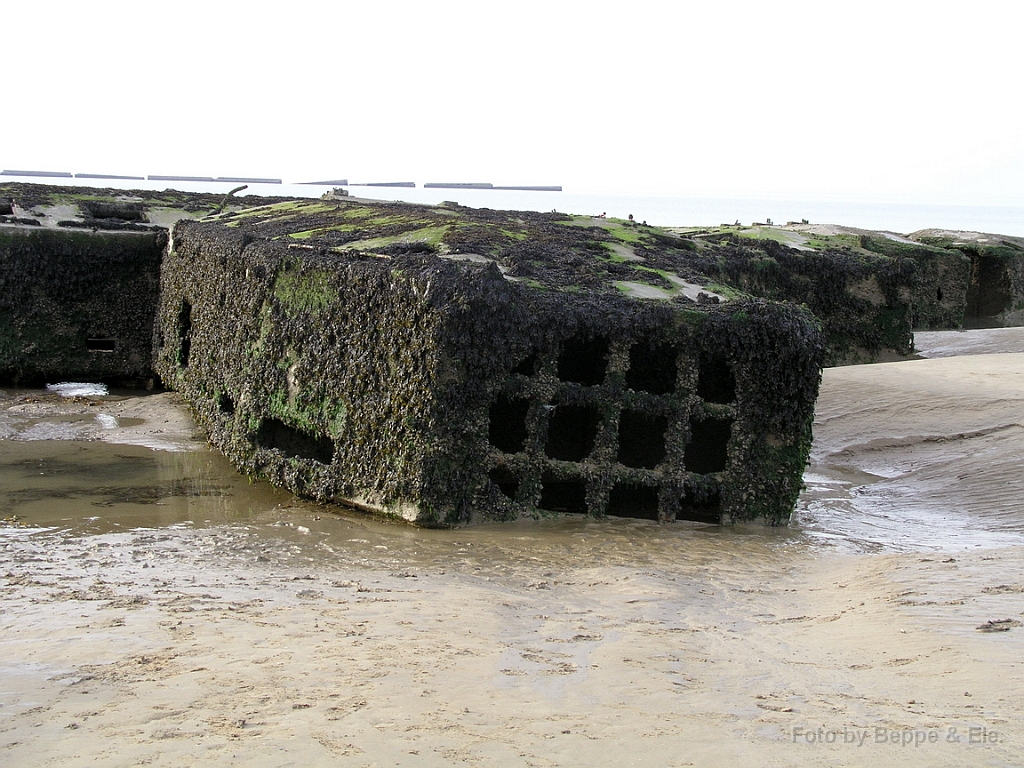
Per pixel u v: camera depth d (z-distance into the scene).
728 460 12.05
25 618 7.38
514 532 11.06
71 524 11.39
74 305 22.80
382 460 11.57
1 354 22.12
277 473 13.27
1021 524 12.26
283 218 21.03
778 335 11.84
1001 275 38.56
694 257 18.27
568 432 13.83
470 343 11.03
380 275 11.66
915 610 7.90
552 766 4.95
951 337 29.84
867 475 14.98
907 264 27.19
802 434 12.07
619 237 19.09
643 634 7.41
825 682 6.32
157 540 10.62
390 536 10.81
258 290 14.50
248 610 7.75
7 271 22.19
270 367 13.84
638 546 10.65
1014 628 7.29
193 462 15.00
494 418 13.56
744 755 5.09
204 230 19.45
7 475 14.05
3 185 27.27
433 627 7.39
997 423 15.82
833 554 10.84
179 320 20.47
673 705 5.84
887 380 18.62
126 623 7.25
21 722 5.36
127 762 4.88
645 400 11.85
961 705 5.80
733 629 7.67
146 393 22.28
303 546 10.40
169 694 5.78
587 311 11.57
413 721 5.47
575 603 8.38
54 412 18.95
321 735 5.22
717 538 11.30
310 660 6.46
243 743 5.11
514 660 6.66
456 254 13.24
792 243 29.39
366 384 11.86
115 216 25.78
